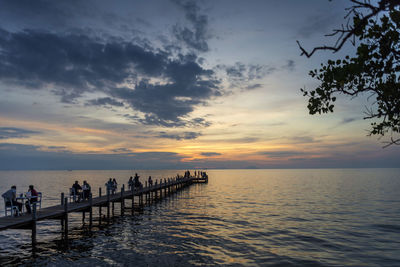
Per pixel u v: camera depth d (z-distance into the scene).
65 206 16.31
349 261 12.28
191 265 11.41
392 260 12.46
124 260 11.97
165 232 17.47
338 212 26.23
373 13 2.83
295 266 11.56
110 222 21.19
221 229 18.44
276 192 49.28
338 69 4.46
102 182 91.81
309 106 4.91
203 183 78.50
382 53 4.16
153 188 34.72
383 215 24.61
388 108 4.50
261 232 17.59
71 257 12.43
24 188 67.38
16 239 15.97
